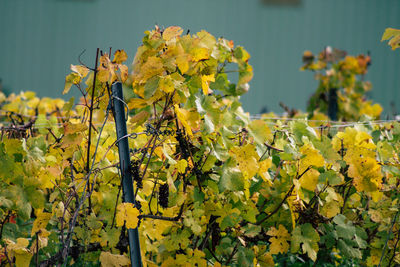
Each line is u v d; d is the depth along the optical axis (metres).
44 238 5.61
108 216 5.46
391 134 6.54
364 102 11.33
